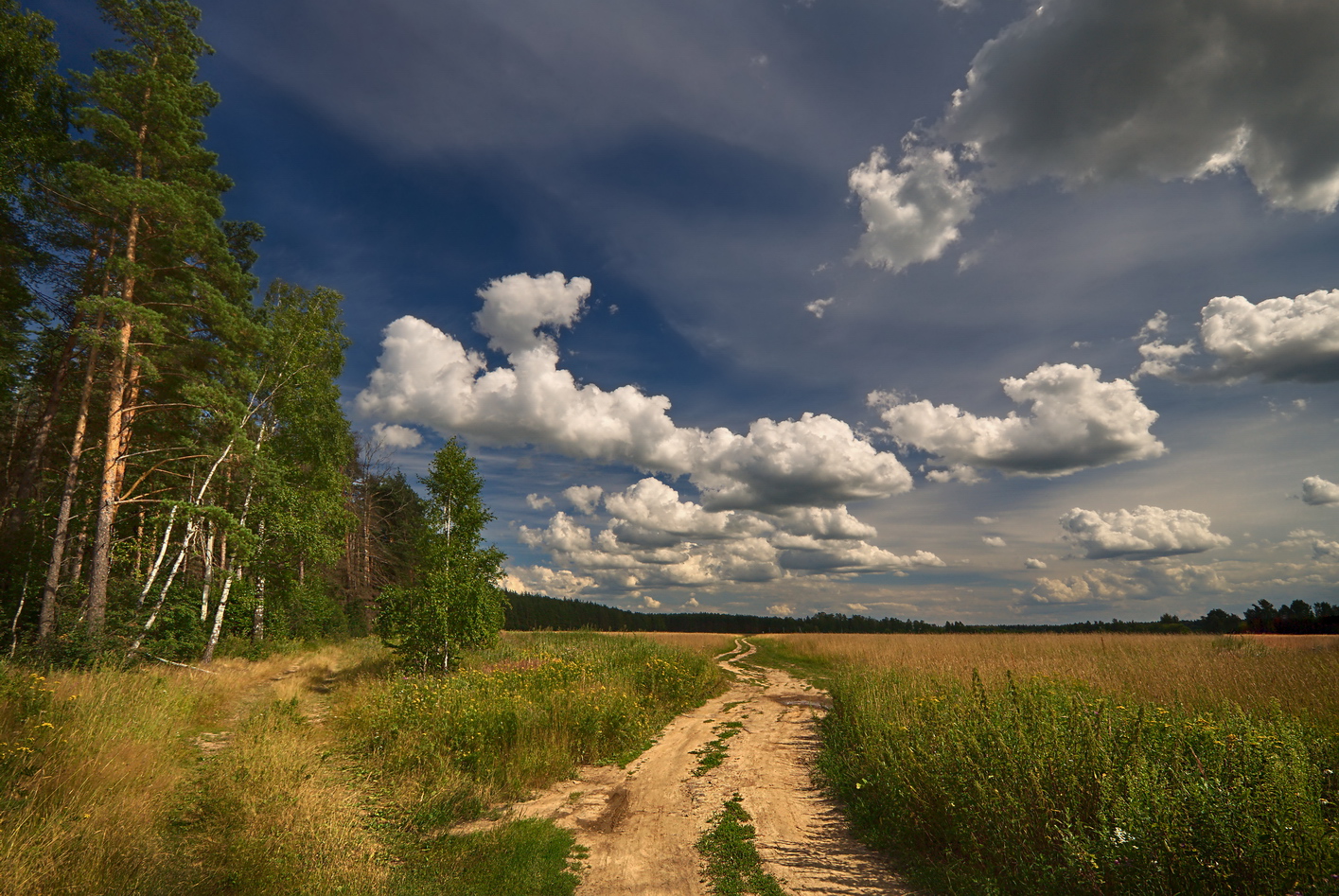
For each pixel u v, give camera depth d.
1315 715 7.48
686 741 11.35
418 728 9.30
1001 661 16.02
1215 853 3.66
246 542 18.11
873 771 7.63
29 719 7.36
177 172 17.12
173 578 19.59
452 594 14.91
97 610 14.23
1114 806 4.23
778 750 10.53
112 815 5.63
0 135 14.41
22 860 4.41
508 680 12.41
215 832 5.82
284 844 5.46
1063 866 4.36
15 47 14.51
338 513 24.45
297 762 7.99
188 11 18.17
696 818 7.02
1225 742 4.93
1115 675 11.97
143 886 4.47
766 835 6.40
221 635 22.97
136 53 17.38
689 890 5.12
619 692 12.56
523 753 8.88
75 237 16.20
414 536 15.71
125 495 17.22
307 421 23.20
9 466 18.98
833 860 5.72
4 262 15.34
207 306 16.69
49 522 17.58
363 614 35.47
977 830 5.26
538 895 4.96
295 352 22.08
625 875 5.44
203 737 10.20
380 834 6.12
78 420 15.02
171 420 19.19
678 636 38.19
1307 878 3.42
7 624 15.07
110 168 16.69
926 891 4.98
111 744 7.59
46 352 17.38
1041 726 5.66
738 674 22.86
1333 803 4.09
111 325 15.83
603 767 9.38
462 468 15.84
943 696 9.20
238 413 19.11
